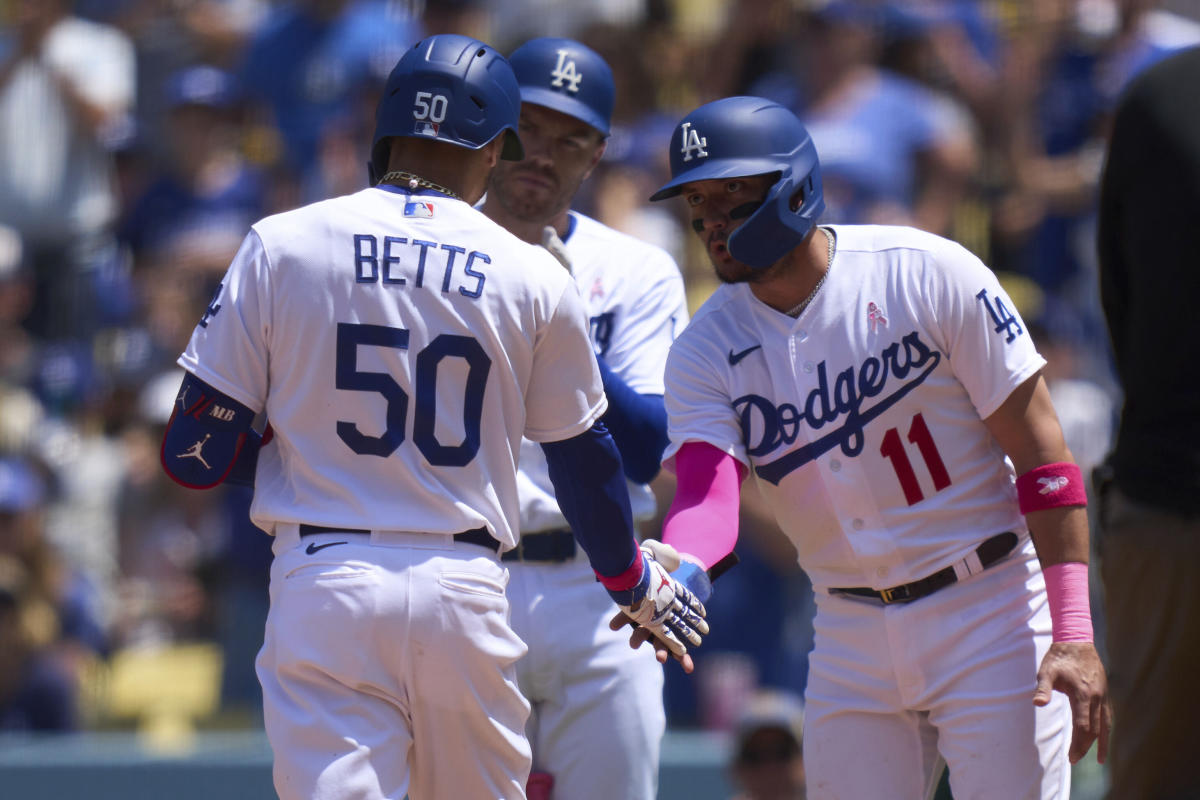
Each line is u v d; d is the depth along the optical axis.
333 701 10.78
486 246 11.21
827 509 12.27
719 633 24.11
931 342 11.97
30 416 29.62
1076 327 27.36
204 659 26.80
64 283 32.09
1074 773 21.50
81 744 23.50
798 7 29.45
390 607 10.76
